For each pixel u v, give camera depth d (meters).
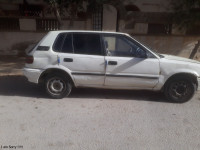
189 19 10.55
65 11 11.52
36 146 3.62
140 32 12.11
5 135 3.92
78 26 11.60
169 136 4.04
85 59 5.42
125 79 5.48
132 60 5.38
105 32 5.55
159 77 5.46
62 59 5.45
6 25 11.27
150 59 5.40
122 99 5.82
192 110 5.23
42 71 5.54
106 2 9.98
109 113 4.92
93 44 5.49
